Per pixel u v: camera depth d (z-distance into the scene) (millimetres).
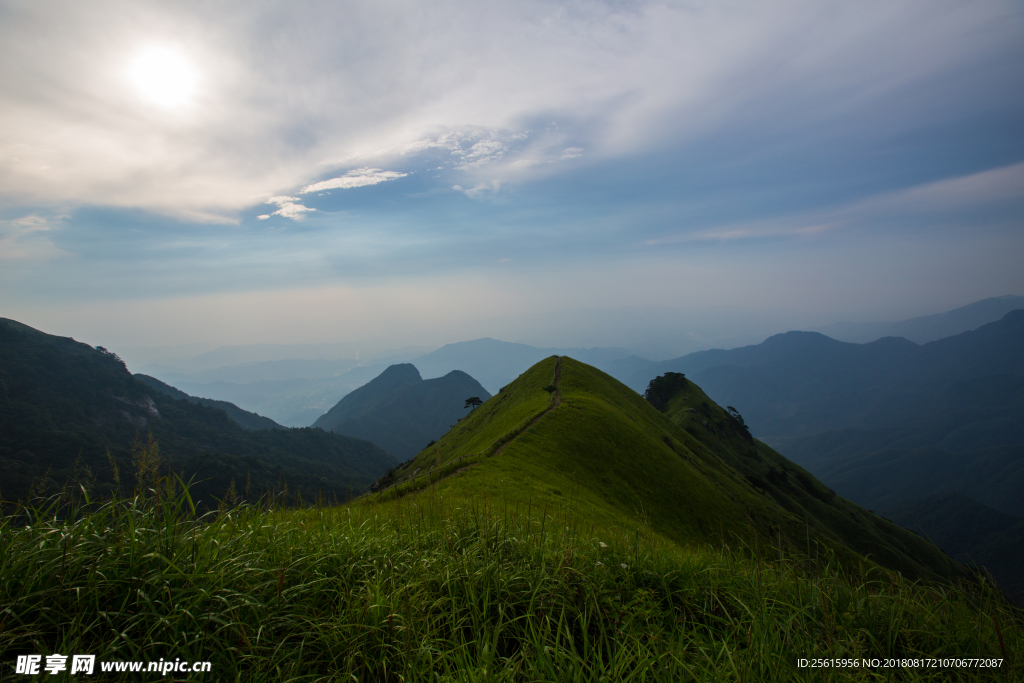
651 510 34469
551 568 5883
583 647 4773
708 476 55062
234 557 4938
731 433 103312
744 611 5566
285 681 3887
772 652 4629
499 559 5977
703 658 4500
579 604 5383
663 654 4285
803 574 6340
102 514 4730
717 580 6293
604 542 6824
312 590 4895
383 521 7527
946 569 82375
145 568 4551
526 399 61656
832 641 4910
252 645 4102
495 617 5086
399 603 4723
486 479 21953
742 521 41656
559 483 27188
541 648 4258
